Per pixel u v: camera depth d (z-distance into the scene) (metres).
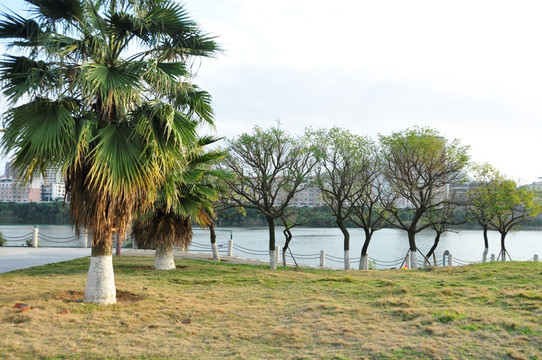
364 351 5.33
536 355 5.12
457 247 37.75
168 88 7.71
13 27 7.60
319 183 20.27
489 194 22.56
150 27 7.91
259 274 13.09
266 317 7.13
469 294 8.52
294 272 14.05
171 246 14.20
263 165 18.80
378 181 21.45
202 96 8.66
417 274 12.84
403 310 7.19
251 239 39.03
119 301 8.35
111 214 7.64
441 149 20.03
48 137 6.98
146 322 6.82
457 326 6.23
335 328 6.31
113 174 7.19
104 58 7.59
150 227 13.68
